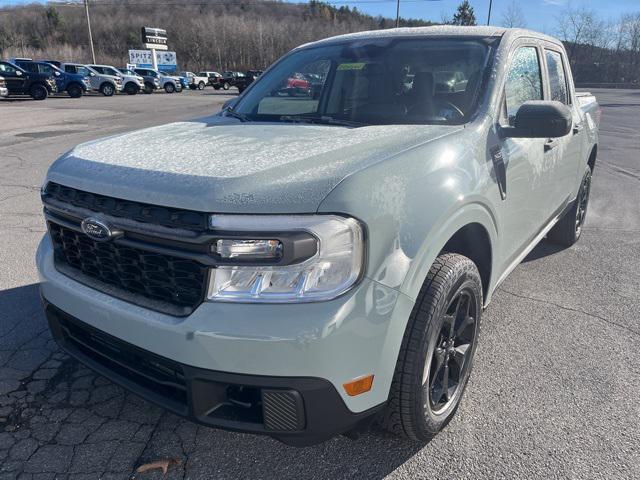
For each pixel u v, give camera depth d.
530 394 2.77
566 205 4.39
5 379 2.86
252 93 3.52
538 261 4.77
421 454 2.33
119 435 2.44
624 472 2.23
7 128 14.68
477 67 2.89
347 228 1.76
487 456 2.32
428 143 2.26
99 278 2.19
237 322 1.74
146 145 2.39
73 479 2.18
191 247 1.78
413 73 2.99
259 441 2.42
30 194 7.11
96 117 18.14
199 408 1.87
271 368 1.75
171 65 55.59
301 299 1.73
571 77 4.34
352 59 3.25
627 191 7.64
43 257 2.45
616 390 2.81
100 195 2.01
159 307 1.92
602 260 4.81
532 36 3.48
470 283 2.36
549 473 2.22
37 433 2.45
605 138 13.63
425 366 2.10
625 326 3.54
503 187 2.62
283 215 1.73
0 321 3.50
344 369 1.80
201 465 2.27
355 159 2.02
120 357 2.15
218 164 1.99
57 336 2.44
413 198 1.99
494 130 2.66
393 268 1.88
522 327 3.51
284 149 2.18
